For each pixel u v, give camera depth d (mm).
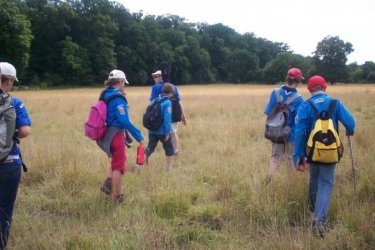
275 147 6102
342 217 4535
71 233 4230
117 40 100188
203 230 4473
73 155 7520
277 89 6062
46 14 82938
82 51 85250
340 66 115562
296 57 127188
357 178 5953
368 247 3926
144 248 3883
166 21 133000
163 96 7367
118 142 5402
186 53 115438
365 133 9555
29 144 8586
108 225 4543
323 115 4473
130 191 5969
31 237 4141
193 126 12234
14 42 65250
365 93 36438
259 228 4414
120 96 5414
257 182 5598
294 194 5152
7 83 3838
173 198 5309
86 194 5820
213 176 6445
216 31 142750
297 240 3947
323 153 4320
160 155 8539
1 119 3664
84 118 15836
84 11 90812
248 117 15188
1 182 3844
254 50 148750
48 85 78438
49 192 6027
